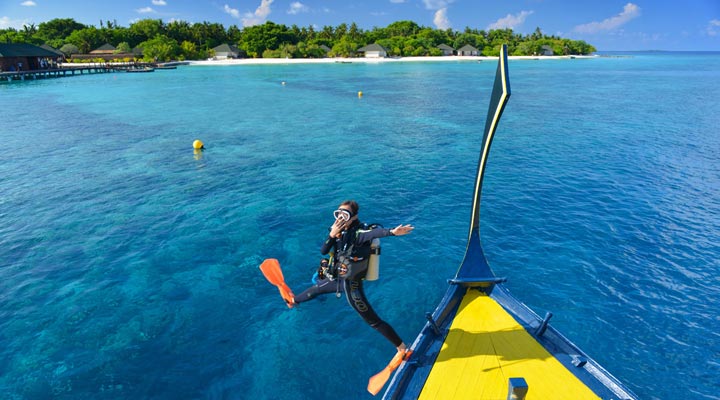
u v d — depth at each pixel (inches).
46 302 343.9
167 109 1489.9
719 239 448.1
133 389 258.4
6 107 1517.0
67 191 610.5
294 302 198.8
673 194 583.5
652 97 1798.7
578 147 880.3
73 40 5068.9
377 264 183.0
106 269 396.2
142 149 876.6
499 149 868.0
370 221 506.9
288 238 460.1
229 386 261.9
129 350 290.5
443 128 1117.7
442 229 481.4
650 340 298.8
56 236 464.1
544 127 1119.6
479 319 236.5
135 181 656.4
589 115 1317.7
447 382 191.2
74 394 253.3
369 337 304.7
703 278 374.9
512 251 429.1
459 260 411.8
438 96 1889.8
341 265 178.4
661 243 441.7
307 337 304.7
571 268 394.6
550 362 201.2
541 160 776.3
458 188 621.9
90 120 1244.5
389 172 701.9
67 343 296.7
